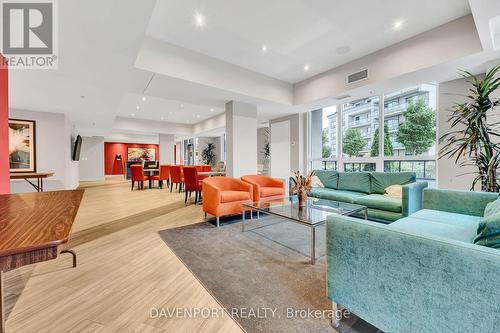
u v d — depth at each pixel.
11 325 1.35
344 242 1.25
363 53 3.82
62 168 5.67
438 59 3.05
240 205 3.58
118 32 2.33
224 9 2.72
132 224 3.53
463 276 0.86
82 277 1.92
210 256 2.32
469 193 2.30
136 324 1.36
